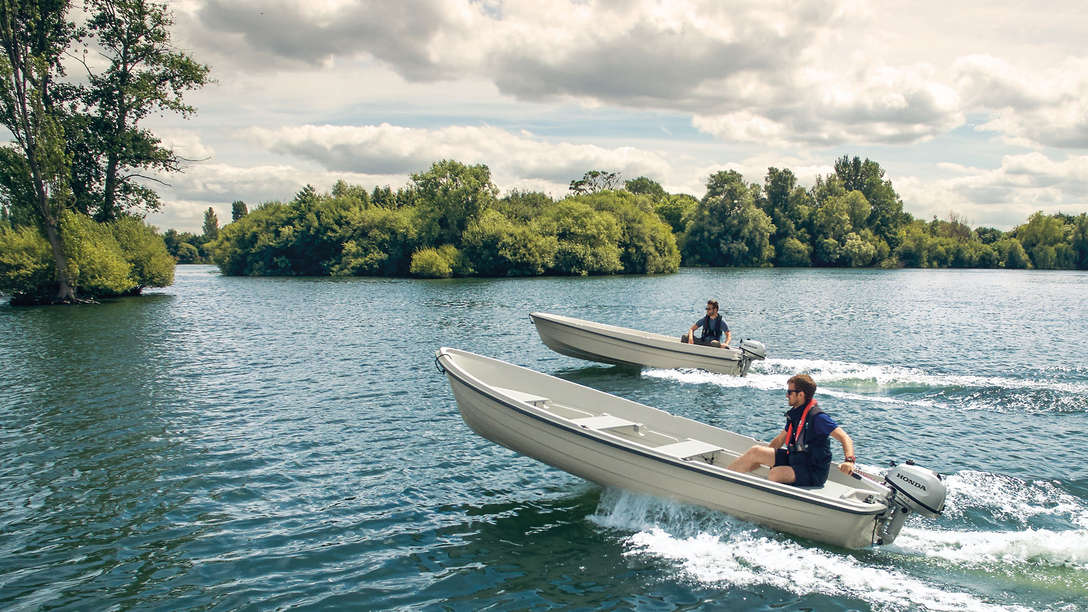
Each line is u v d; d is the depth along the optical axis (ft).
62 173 119.96
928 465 30.78
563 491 27.86
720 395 45.78
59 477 29.35
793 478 22.75
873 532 21.61
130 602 19.31
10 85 112.16
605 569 21.17
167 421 38.47
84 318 96.94
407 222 262.67
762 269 323.57
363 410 41.11
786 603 19.06
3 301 128.98
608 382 50.24
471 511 25.82
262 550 22.62
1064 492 27.12
